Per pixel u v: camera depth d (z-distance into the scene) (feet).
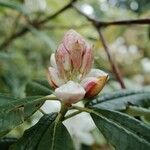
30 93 1.05
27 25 1.87
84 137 1.46
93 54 0.85
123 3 2.00
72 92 0.78
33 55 2.39
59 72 0.84
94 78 0.81
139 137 0.78
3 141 0.91
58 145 0.81
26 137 0.82
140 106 1.00
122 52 2.92
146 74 3.05
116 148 0.78
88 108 0.85
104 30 1.88
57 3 2.14
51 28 2.05
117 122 0.81
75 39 0.83
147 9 1.67
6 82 1.86
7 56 1.54
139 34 2.79
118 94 1.01
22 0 1.96
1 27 2.14
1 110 0.80
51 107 1.17
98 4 2.37
